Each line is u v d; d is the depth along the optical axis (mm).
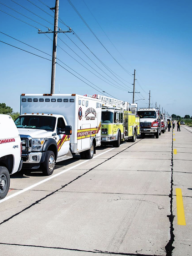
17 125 10242
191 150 17047
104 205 6180
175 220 5305
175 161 12586
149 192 7273
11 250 4078
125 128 20891
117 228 4910
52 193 7141
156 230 4832
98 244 4281
